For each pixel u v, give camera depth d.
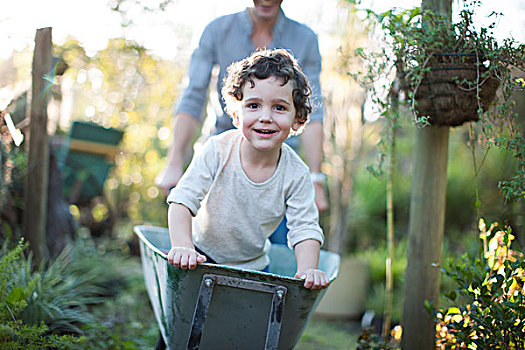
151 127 4.54
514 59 1.60
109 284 3.12
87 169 3.98
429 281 1.86
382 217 4.46
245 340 1.39
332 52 3.21
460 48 1.63
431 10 1.72
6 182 2.46
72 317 2.30
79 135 3.78
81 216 4.32
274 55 1.48
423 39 1.61
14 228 2.62
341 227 3.77
